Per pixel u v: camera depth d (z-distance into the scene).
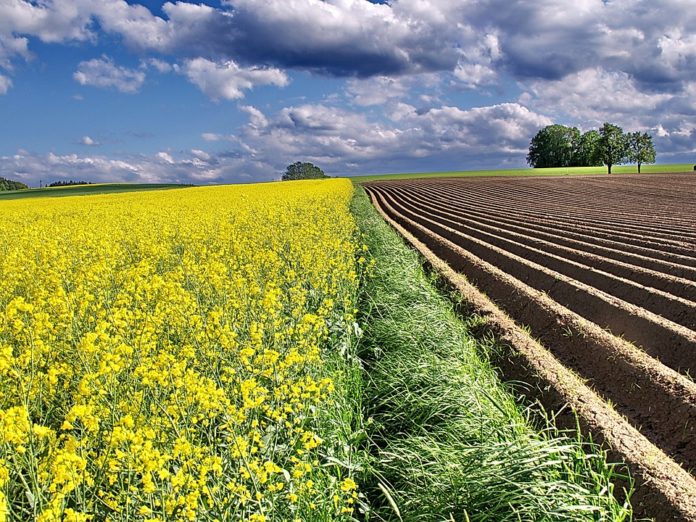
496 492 4.36
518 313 11.01
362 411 6.30
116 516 3.52
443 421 5.77
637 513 5.04
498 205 36.06
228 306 6.93
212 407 4.28
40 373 4.55
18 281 8.66
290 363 5.09
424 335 8.11
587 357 8.62
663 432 6.69
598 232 19.64
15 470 3.58
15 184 110.06
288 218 16.84
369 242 16.81
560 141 140.62
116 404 4.30
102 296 7.50
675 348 8.61
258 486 3.85
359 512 4.74
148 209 23.72
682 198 36.59
